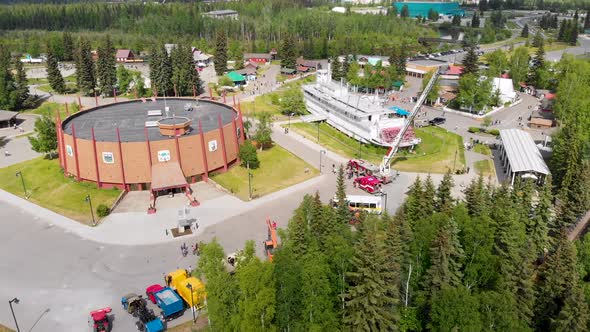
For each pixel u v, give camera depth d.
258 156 138.38
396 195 112.75
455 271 68.44
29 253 88.69
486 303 59.38
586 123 137.50
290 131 166.00
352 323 60.31
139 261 85.81
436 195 92.94
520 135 139.75
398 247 67.75
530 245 68.56
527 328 61.69
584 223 98.12
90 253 88.56
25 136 166.88
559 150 112.75
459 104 194.25
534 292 66.06
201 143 119.19
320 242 72.00
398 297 66.19
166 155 115.94
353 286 62.62
